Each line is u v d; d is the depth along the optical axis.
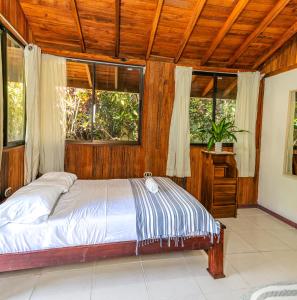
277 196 3.82
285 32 3.33
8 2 2.44
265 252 2.69
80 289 1.98
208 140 4.09
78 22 3.01
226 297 1.93
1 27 2.36
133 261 2.43
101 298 1.88
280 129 3.79
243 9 2.91
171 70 3.89
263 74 4.06
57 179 2.66
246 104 4.05
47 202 1.94
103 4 2.86
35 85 3.05
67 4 2.84
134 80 3.85
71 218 1.92
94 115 3.74
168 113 3.92
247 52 3.78
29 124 2.98
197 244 2.15
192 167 4.09
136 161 3.88
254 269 2.34
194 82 4.07
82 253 1.91
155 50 3.71
